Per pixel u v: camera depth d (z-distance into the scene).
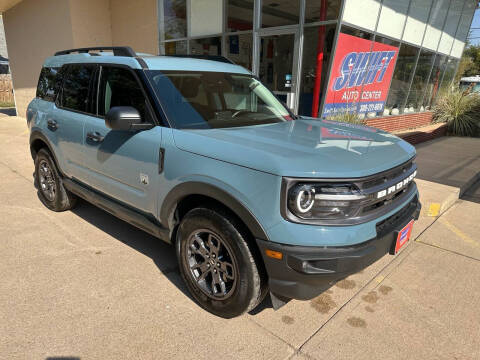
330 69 7.51
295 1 7.66
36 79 13.11
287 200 2.08
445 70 13.74
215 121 2.96
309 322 2.61
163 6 10.09
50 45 11.85
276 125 3.13
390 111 10.48
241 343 2.37
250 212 2.19
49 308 2.66
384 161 2.39
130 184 3.04
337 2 7.11
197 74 3.28
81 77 3.68
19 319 2.53
